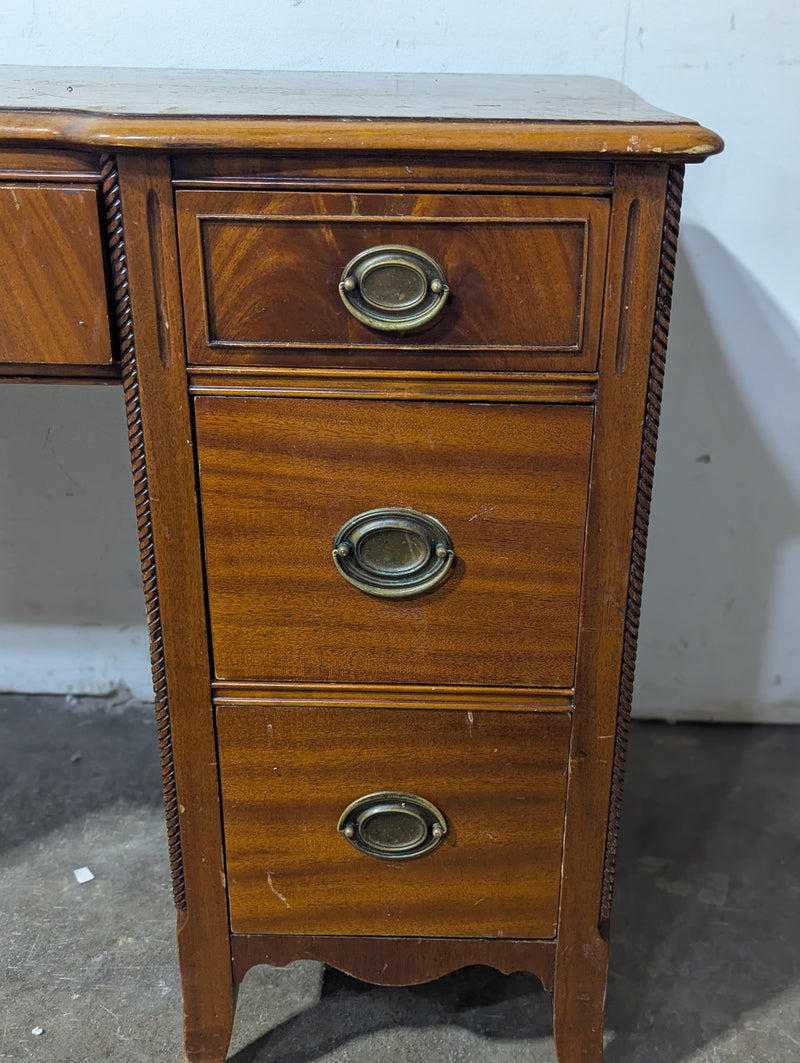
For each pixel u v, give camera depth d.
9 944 1.04
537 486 0.70
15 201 0.64
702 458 1.31
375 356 0.66
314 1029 0.96
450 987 1.01
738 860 1.19
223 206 0.63
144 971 1.01
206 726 0.78
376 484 0.70
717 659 1.43
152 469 0.70
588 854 0.81
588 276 0.64
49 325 0.67
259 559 0.72
